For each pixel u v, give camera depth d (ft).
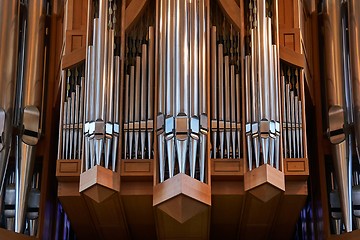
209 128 37.86
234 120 38.58
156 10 39.96
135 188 38.14
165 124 37.40
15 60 41.50
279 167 37.58
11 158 41.24
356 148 40.37
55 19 43.98
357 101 40.45
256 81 38.27
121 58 39.34
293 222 40.24
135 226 40.75
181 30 38.65
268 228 40.73
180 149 36.86
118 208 38.73
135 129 38.52
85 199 38.01
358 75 40.86
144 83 39.19
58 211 43.06
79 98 39.58
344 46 42.42
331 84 41.88
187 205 36.14
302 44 41.04
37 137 41.22
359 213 40.16
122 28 39.96
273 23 39.91
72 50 40.45
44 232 40.91
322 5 44.06
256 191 37.06
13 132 40.81
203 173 37.06
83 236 41.83
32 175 41.11
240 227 40.75
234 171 37.78
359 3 42.16
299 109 39.19
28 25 42.98
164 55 38.45
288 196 38.27
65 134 39.14
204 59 38.52
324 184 41.14
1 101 40.32
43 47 42.93
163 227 38.17
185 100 37.42
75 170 38.55
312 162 42.83
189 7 39.14
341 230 40.70
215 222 40.47
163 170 37.11
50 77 42.91
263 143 37.45
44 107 42.42
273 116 37.83
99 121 37.70
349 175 40.32
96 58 38.70
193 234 38.73
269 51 38.75
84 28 41.09
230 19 40.32
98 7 40.27
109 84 38.40
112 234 41.42
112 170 37.65
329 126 41.29
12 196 40.65
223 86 39.19
